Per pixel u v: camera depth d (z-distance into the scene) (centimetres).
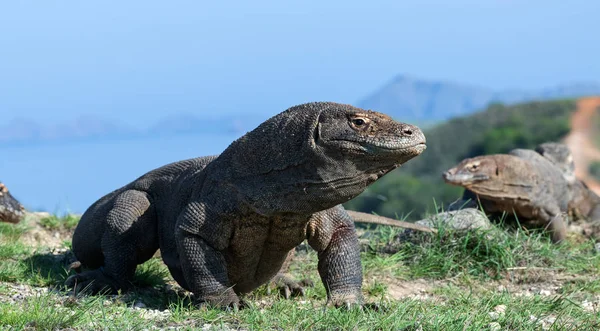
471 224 1344
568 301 1030
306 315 850
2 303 891
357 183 855
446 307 952
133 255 1056
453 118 11081
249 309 888
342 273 947
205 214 918
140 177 1108
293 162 862
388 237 1391
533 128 10469
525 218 1552
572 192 1798
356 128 836
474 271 1284
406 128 830
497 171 1509
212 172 934
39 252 1286
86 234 1142
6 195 1270
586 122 10575
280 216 905
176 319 852
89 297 956
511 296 1060
